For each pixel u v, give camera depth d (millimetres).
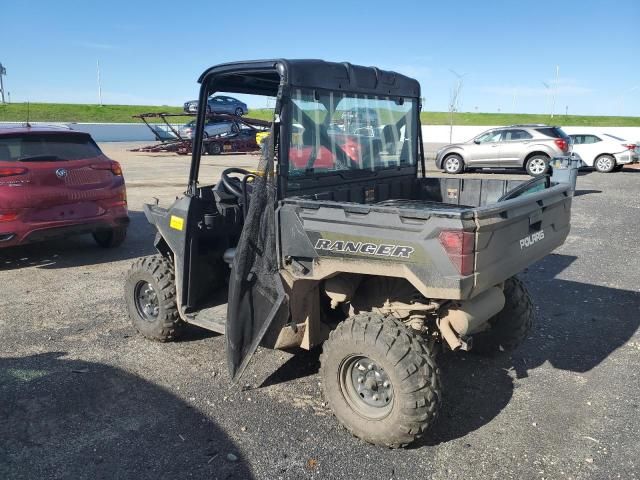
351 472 3010
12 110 41562
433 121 48250
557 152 16984
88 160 7316
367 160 4293
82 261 7449
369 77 4176
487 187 4508
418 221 2904
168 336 4602
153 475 2996
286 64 3398
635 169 20172
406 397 2986
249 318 3424
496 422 3496
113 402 3748
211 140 25766
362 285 3656
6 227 6570
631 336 4848
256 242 3367
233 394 3852
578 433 3367
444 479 2947
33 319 5297
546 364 4320
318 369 4227
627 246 8148
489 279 2939
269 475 2988
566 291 6090
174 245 4270
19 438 3340
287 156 3434
